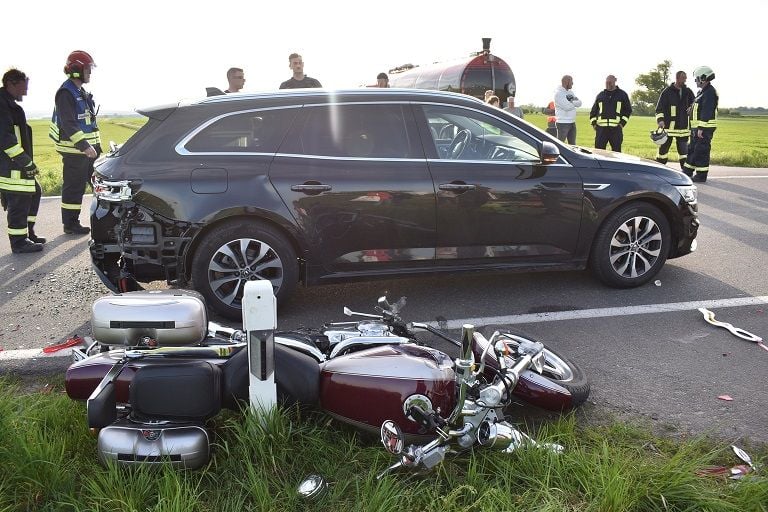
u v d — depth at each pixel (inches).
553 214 192.7
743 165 587.8
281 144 178.1
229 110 177.0
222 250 176.1
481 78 605.3
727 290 207.0
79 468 103.7
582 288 209.2
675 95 484.7
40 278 227.0
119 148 177.6
